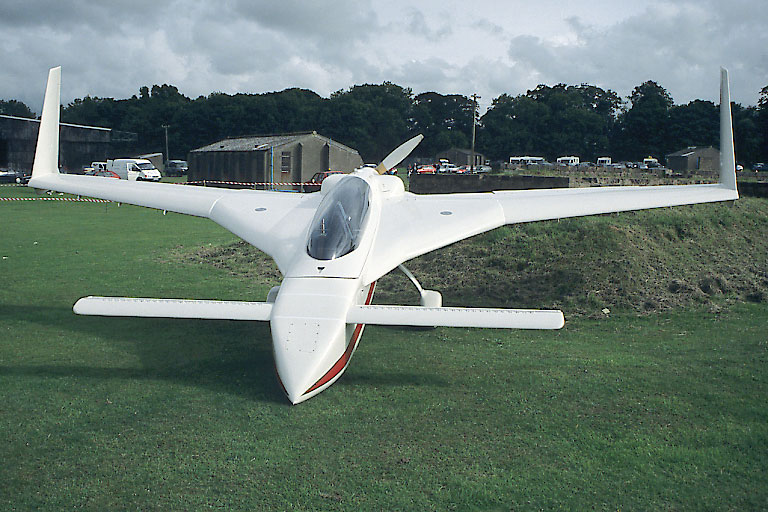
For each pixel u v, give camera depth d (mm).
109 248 14711
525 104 111625
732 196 9211
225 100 102750
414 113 113688
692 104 100500
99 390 5926
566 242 11898
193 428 5098
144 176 45656
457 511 3943
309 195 9539
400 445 4832
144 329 8109
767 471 4422
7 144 43344
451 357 7062
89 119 111938
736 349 7227
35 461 4527
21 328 8023
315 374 5355
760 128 78750
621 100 120750
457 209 8594
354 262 6457
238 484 4242
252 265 12648
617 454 4680
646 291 9922
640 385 6090
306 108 104375
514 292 10180
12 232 17219
